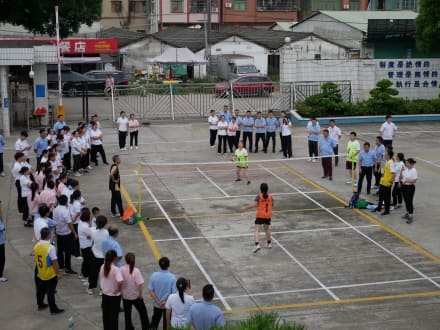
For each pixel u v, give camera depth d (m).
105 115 38.75
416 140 31.70
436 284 15.34
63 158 25.02
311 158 24.64
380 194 20.38
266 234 17.45
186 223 19.59
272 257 16.92
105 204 21.39
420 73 39.41
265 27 75.50
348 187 23.42
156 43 60.06
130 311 12.63
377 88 37.47
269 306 14.15
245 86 39.62
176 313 11.48
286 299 14.50
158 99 40.69
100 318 13.59
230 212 20.66
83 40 49.06
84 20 42.69
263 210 17.20
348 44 56.91
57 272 13.66
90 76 49.41
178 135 32.97
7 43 34.47
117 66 60.19
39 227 14.96
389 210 20.42
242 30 65.38
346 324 13.30
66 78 36.91
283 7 76.62
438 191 23.05
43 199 17.36
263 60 59.56
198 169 26.14
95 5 43.72
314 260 16.73
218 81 54.53
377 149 21.91
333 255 17.09
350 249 17.53
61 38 42.34
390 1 69.94
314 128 27.08
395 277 15.73
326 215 20.36
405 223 19.62
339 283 15.35
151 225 19.39
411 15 59.03
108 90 46.41
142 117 37.28
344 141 31.23
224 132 28.33
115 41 49.91
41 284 13.70
